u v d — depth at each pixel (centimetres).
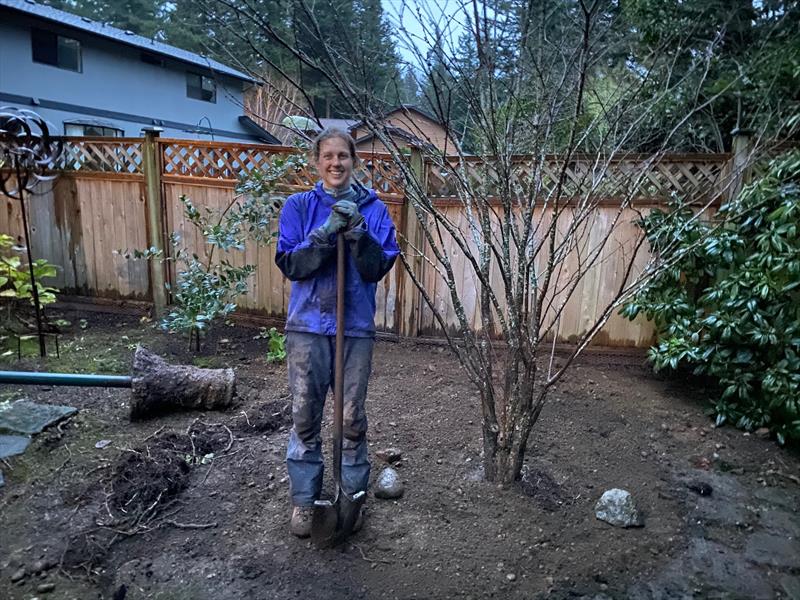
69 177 532
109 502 240
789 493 272
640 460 297
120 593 190
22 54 1188
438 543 222
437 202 443
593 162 352
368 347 216
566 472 278
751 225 346
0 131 398
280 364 423
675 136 472
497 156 235
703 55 417
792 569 216
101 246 539
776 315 325
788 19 470
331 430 312
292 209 212
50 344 450
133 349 443
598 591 201
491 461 261
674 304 375
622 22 419
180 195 505
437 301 464
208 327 466
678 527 241
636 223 407
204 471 270
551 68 251
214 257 508
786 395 304
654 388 397
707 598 199
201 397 331
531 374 247
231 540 221
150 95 1471
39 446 285
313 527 211
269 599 191
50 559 206
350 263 209
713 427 339
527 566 211
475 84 235
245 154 477
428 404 354
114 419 321
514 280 305
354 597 193
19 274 476
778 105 389
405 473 272
